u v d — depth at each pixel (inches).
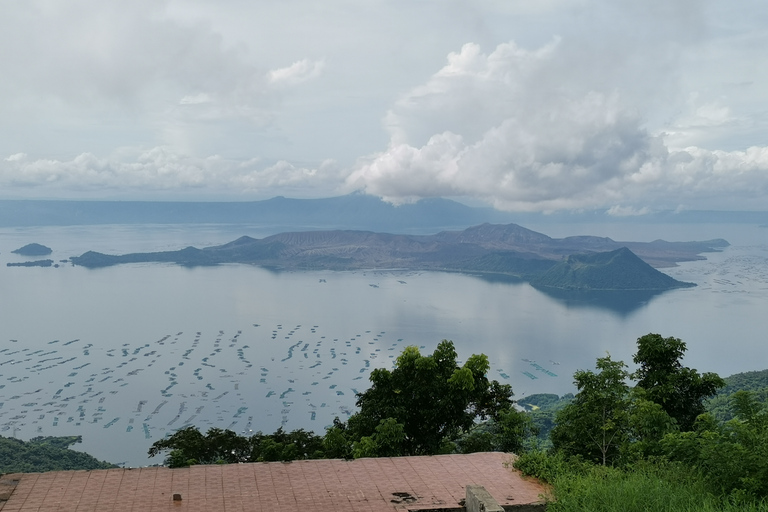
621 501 326.6
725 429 394.3
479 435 669.9
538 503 372.5
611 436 522.3
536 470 416.8
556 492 368.8
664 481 350.9
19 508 346.0
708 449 359.9
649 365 669.3
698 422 454.9
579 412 539.5
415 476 414.3
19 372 6958.7
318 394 6205.7
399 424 639.8
